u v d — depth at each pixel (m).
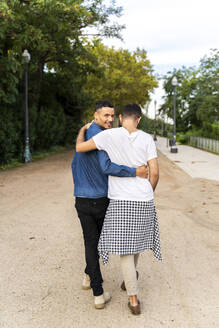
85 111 28.44
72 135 25.91
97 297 2.95
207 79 26.23
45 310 2.94
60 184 9.11
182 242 4.70
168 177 10.70
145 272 3.73
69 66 20.23
